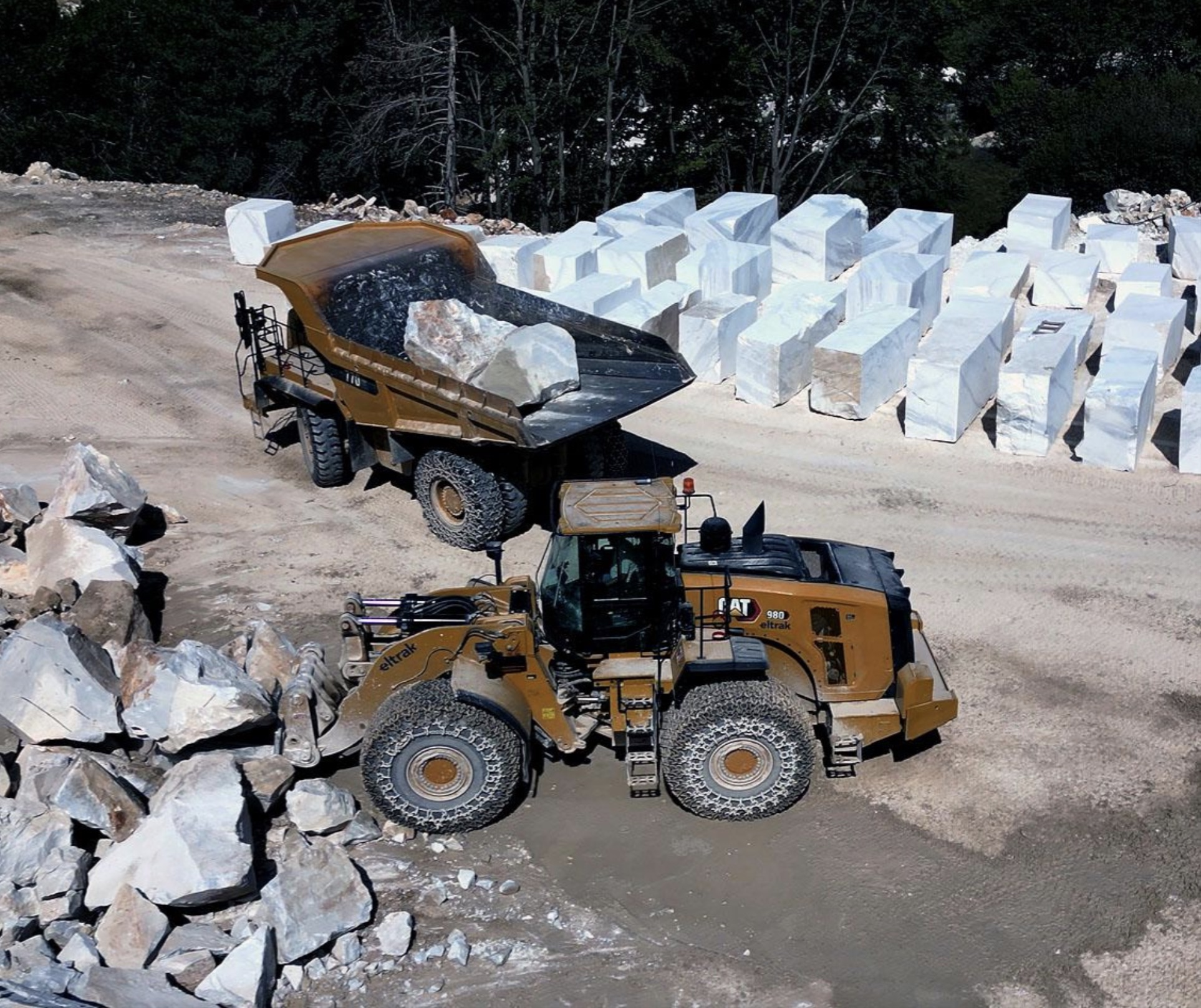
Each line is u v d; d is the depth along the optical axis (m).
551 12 33.03
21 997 5.96
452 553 11.87
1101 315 16.91
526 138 35.38
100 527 11.61
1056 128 38.75
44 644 8.20
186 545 12.14
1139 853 7.78
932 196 39.28
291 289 12.12
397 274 12.79
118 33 39.88
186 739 7.95
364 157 35.31
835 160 37.88
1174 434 13.77
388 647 8.08
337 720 8.37
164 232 22.75
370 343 12.35
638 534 7.76
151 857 7.02
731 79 37.97
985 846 7.89
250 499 13.13
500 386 11.61
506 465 11.59
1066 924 7.26
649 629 8.03
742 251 17.20
